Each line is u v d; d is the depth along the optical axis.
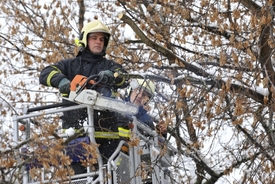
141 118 8.84
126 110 7.38
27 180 7.44
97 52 8.12
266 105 9.08
